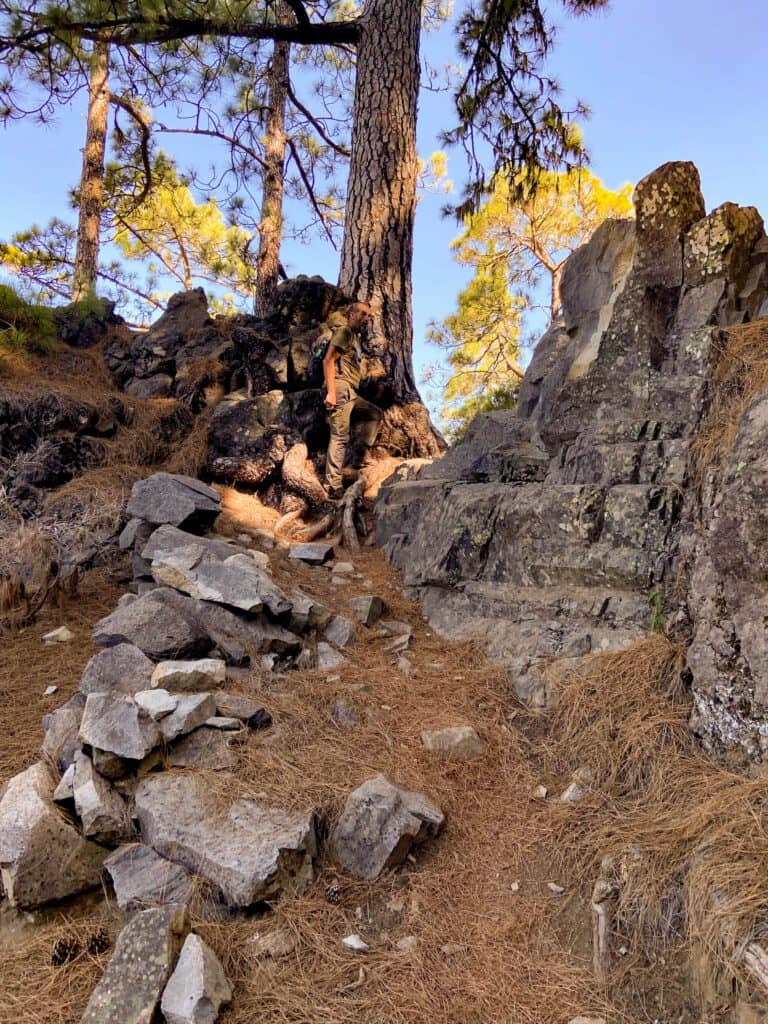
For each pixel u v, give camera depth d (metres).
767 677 3.20
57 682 4.43
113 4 8.05
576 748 3.75
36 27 8.27
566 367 5.77
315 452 7.64
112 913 2.99
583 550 4.61
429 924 2.94
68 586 5.63
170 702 3.59
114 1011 2.42
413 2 9.48
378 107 9.20
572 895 3.04
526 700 4.25
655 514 4.37
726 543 3.48
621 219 5.65
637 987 2.62
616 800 3.40
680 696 3.75
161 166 15.06
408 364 8.95
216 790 3.27
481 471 6.10
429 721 4.05
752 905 2.41
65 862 3.03
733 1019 2.26
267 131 13.67
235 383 8.56
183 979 2.49
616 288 5.45
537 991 2.67
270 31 9.09
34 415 7.28
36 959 2.77
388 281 8.96
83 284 9.87
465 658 4.70
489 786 3.70
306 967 2.72
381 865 3.11
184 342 9.09
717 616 3.57
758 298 4.89
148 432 7.80
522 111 10.35
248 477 7.31
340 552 6.59
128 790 3.32
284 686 4.18
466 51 10.33
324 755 3.66
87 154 13.48
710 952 2.43
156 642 4.07
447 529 5.50
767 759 3.13
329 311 8.65
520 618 4.74
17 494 6.83
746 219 4.93
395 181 9.12
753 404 3.73
